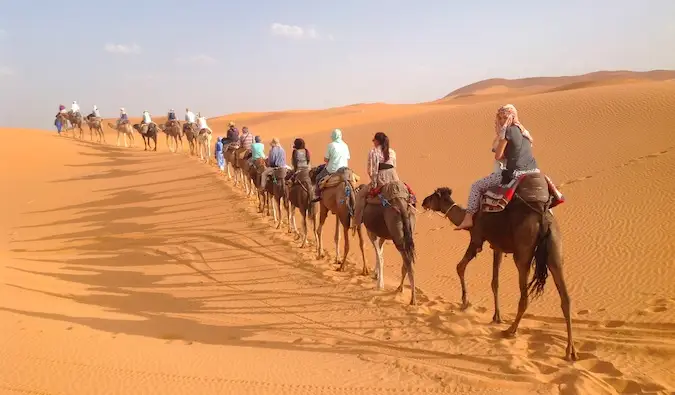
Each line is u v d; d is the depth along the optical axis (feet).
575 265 43.16
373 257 53.62
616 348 27.32
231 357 27.25
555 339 29.25
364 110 355.56
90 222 75.87
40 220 79.97
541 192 27.71
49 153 143.54
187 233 65.21
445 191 35.68
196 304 40.50
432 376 24.71
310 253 53.47
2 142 149.59
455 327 31.27
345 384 23.85
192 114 140.36
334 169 47.24
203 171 109.29
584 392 22.57
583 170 70.85
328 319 35.19
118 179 108.99
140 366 25.12
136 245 61.41
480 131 104.94
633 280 38.50
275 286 43.98
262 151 72.84
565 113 98.73
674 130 77.92
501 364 26.08
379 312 35.65
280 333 33.09
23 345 26.96
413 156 99.25
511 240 28.66
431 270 47.78
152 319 36.24
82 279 48.06
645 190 56.34
